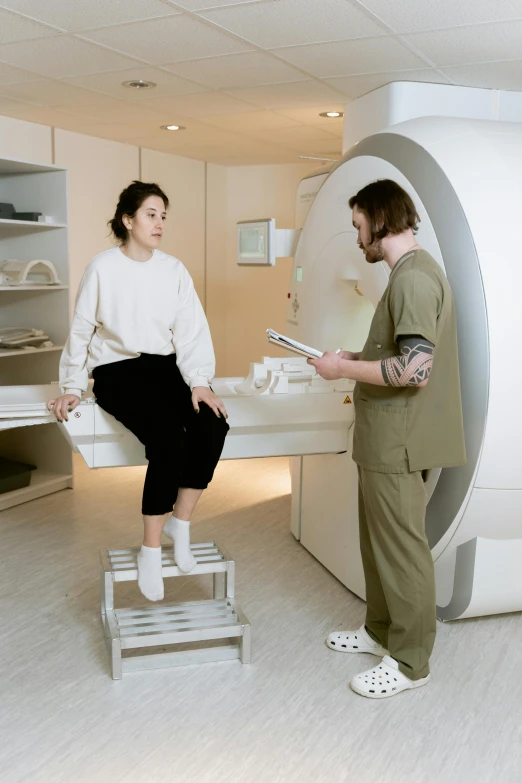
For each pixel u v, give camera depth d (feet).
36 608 9.21
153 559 7.81
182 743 6.58
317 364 6.92
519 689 7.59
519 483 7.95
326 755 6.45
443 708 7.21
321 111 13.82
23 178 13.56
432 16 8.18
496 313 7.60
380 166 8.82
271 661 8.05
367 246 7.04
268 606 9.43
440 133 8.43
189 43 9.62
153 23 8.85
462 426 7.09
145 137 17.17
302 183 12.03
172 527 8.03
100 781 6.05
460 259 7.71
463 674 7.84
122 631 7.78
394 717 7.05
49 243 13.46
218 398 7.82
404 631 7.38
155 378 7.84
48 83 11.98
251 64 10.53
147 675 7.70
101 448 8.21
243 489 14.57
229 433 8.64
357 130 12.28
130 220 7.51
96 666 7.87
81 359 7.86
